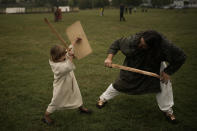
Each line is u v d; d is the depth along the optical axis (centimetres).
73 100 320
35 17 2864
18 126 322
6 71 569
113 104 387
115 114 354
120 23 1877
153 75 297
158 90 311
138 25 1691
